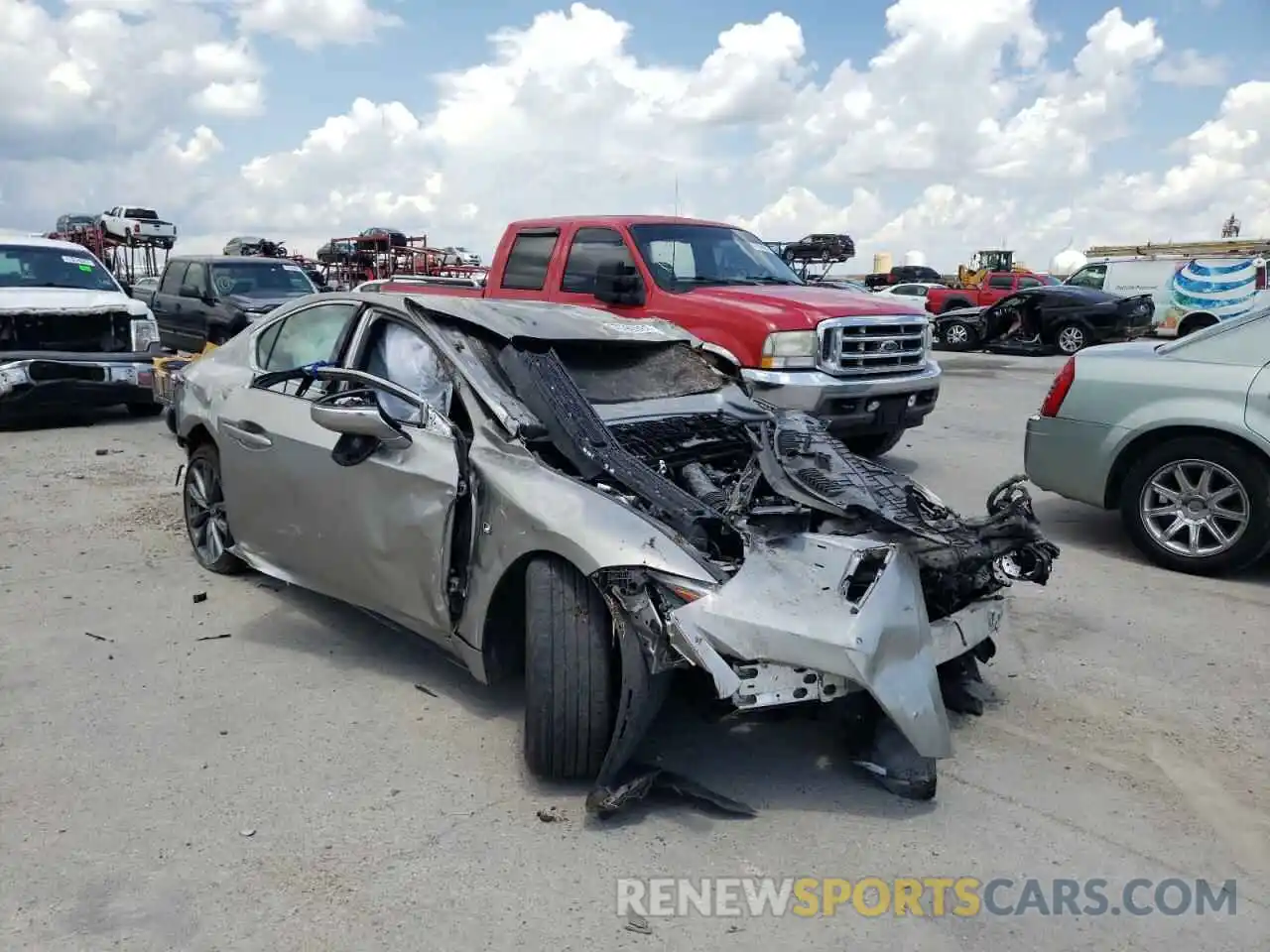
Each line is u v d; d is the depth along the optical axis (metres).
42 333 10.85
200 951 2.73
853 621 3.29
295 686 4.39
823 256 11.07
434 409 4.16
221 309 14.02
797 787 3.61
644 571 3.28
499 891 3.01
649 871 3.12
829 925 2.89
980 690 4.46
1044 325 21.19
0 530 6.75
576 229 9.15
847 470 4.39
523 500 3.63
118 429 10.88
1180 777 3.74
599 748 3.46
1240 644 5.05
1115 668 4.73
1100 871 3.17
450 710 4.18
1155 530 6.29
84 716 4.09
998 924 2.91
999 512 4.26
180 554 6.26
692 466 4.22
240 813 3.39
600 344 4.90
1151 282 24.50
